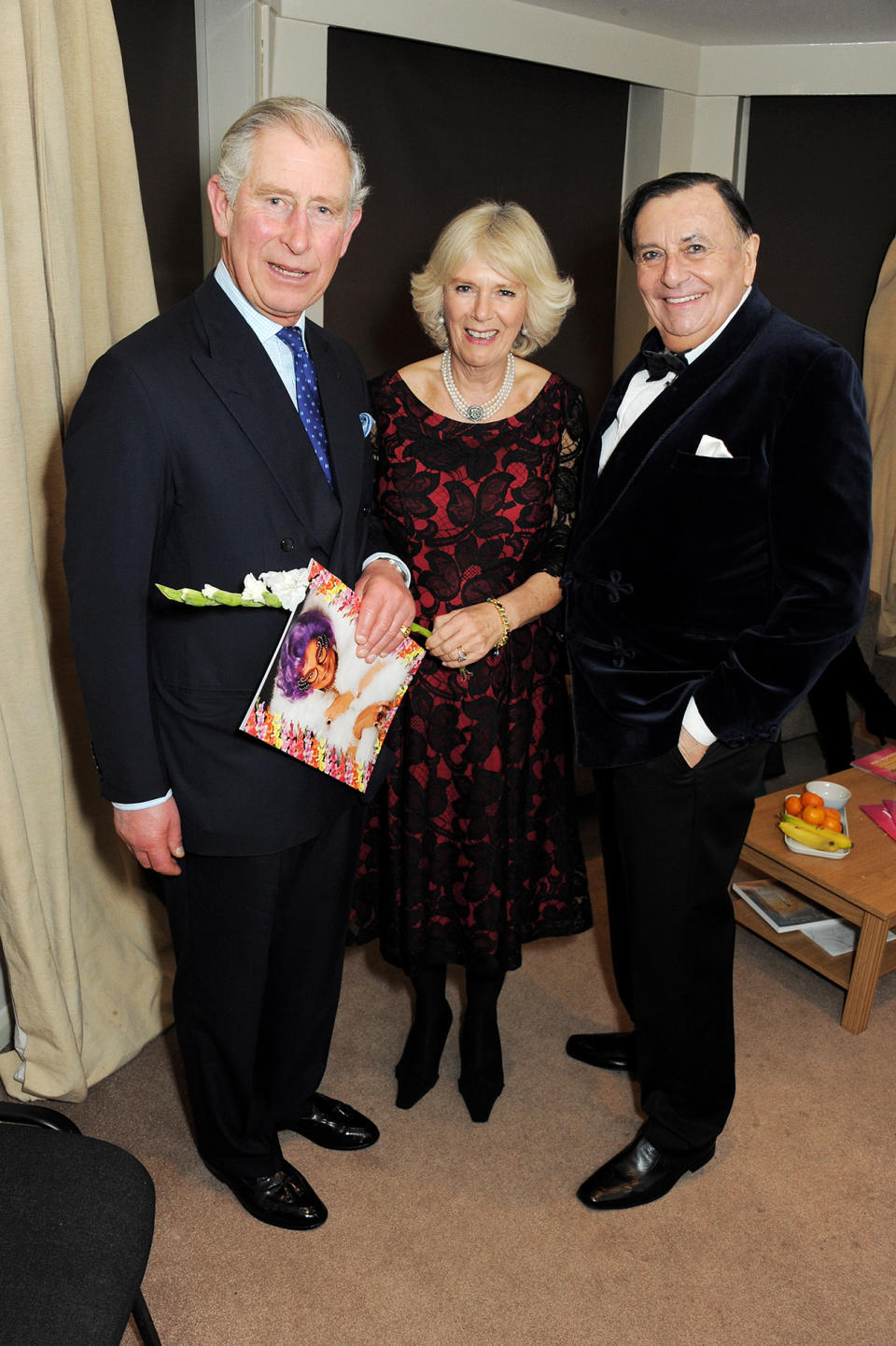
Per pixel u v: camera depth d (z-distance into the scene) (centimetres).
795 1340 171
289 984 184
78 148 197
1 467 179
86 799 222
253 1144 185
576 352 358
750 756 171
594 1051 230
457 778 195
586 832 323
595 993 254
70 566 142
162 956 239
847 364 153
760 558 164
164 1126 211
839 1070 232
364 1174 201
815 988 260
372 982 257
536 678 197
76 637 144
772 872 253
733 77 333
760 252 358
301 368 156
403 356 319
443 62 298
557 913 214
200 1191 197
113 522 139
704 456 160
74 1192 128
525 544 190
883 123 334
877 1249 188
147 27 251
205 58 262
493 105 311
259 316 151
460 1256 185
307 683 147
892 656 379
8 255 183
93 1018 223
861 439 152
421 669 190
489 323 177
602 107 335
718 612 167
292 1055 190
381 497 191
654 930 179
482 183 317
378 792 201
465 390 187
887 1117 219
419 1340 170
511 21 291
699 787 170
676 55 327
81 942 223
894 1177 204
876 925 232
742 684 159
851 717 383
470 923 202
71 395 197
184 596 137
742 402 158
